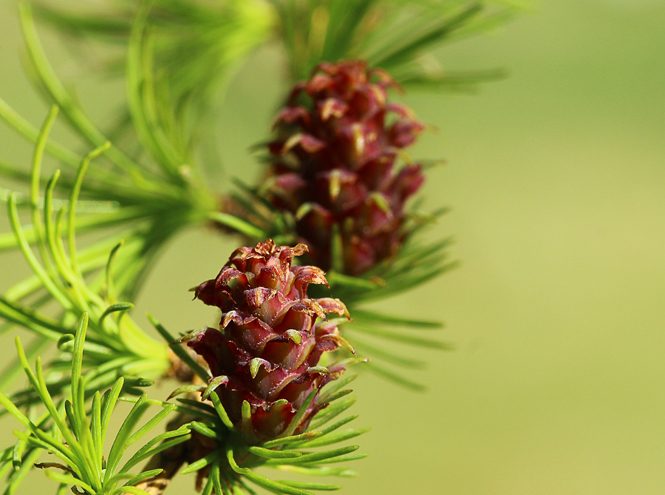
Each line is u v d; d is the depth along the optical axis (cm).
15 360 28
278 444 27
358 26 32
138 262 30
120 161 30
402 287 30
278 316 27
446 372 72
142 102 30
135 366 28
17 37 34
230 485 27
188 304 65
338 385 27
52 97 30
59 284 27
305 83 29
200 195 30
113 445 26
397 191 29
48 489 55
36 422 27
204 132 34
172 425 27
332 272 29
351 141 29
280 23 34
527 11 32
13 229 27
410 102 69
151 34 30
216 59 34
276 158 30
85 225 30
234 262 27
